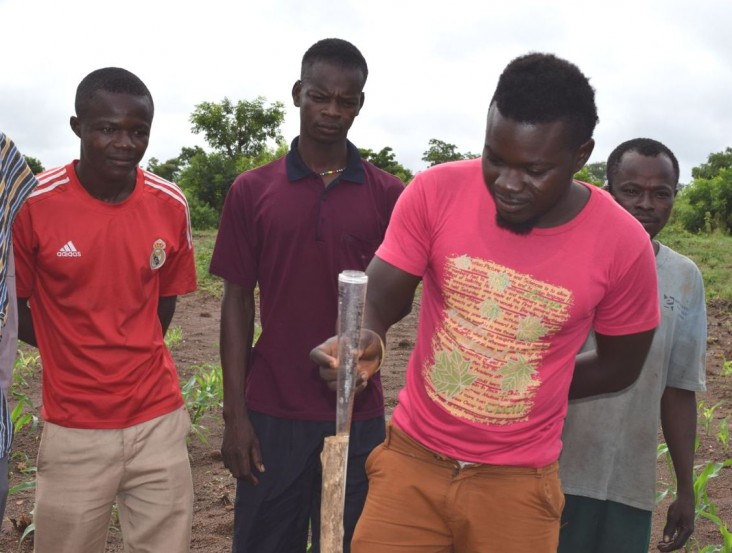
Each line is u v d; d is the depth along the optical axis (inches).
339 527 71.8
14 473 188.2
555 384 84.5
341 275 67.5
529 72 72.9
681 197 1273.4
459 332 83.3
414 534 87.7
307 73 110.5
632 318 85.9
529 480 85.0
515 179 73.9
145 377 110.3
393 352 319.6
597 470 102.8
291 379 114.2
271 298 114.5
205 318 402.0
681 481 109.3
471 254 81.9
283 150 1913.1
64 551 110.7
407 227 84.9
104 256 105.9
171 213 111.9
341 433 70.8
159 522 111.7
